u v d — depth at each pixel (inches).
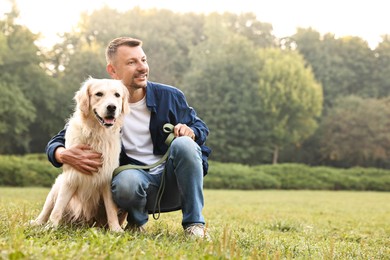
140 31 2225.6
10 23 1652.3
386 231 301.1
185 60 2209.6
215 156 1830.7
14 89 1504.7
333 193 1091.9
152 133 180.2
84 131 174.4
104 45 2041.1
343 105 2022.6
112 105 170.6
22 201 383.2
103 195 177.6
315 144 2026.3
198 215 166.9
